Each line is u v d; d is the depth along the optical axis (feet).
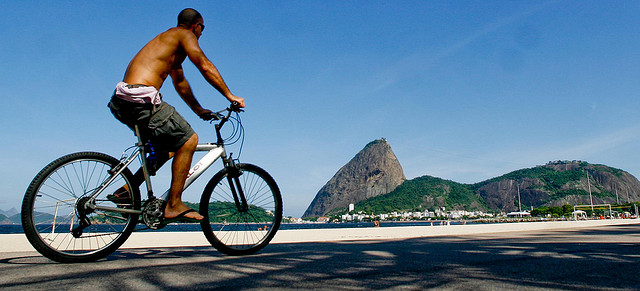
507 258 9.57
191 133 9.37
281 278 6.49
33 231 7.98
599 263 8.59
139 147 9.14
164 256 9.75
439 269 7.61
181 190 9.38
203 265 7.94
